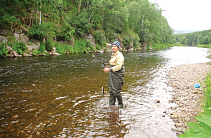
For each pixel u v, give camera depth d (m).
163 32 86.50
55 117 3.19
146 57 20.48
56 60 14.16
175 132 2.64
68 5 33.91
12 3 19.50
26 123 2.93
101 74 7.89
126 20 46.19
